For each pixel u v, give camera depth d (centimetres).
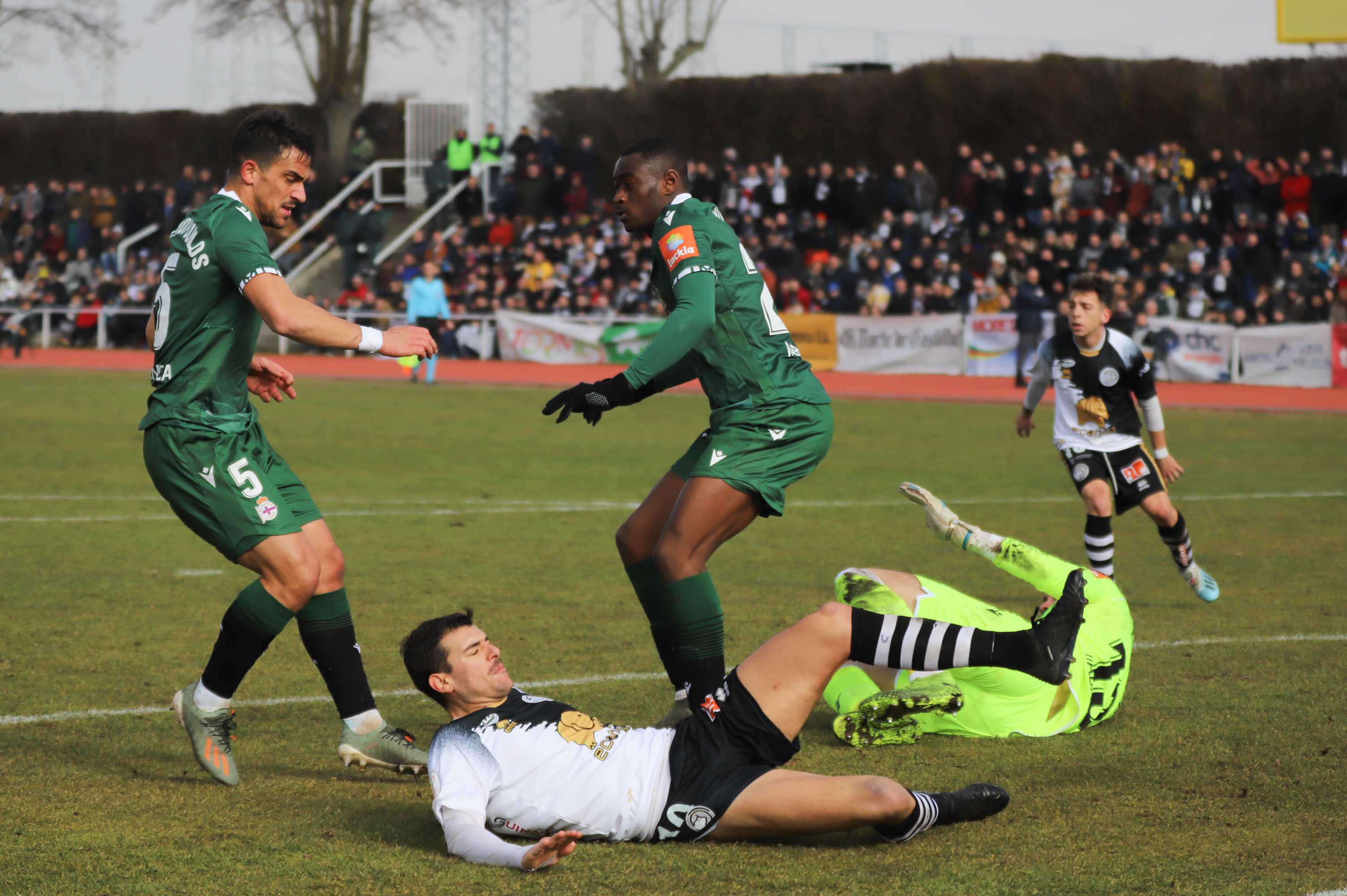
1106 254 5891
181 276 977
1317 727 1110
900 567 1852
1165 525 1611
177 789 963
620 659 1341
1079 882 782
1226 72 8138
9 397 4381
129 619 1495
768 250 6325
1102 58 8294
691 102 9088
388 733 1005
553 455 3148
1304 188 6000
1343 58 7900
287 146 993
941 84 8506
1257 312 5447
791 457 1073
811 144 8850
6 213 8094
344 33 9669
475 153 8262
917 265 5966
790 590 1688
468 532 2109
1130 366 1639
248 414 1009
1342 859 820
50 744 1060
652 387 1154
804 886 775
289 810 923
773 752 847
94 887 773
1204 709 1165
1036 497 2506
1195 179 6525
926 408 4484
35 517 2198
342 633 1008
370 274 7225
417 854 832
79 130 10188
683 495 1073
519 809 841
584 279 6644
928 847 842
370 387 5169
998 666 862
